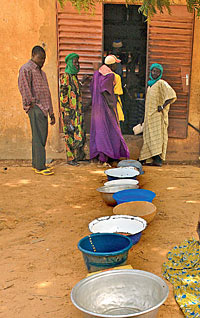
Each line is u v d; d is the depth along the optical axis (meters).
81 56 6.92
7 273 2.88
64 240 3.49
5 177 5.88
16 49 6.93
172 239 3.46
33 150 6.05
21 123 7.20
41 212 4.27
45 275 2.85
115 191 4.35
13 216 4.13
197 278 2.68
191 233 3.60
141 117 8.36
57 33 6.84
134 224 3.19
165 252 3.19
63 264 3.03
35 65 5.62
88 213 4.21
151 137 6.60
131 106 8.36
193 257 2.96
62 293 2.60
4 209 4.37
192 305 2.38
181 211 4.25
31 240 3.51
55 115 7.16
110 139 6.52
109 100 6.32
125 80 8.39
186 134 7.21
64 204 4.55
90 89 6.57
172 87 7.04
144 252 3.19
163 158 6.74
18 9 6.79
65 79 6.29
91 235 2.80
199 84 7.07
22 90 5.57
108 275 2.35
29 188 5.24
